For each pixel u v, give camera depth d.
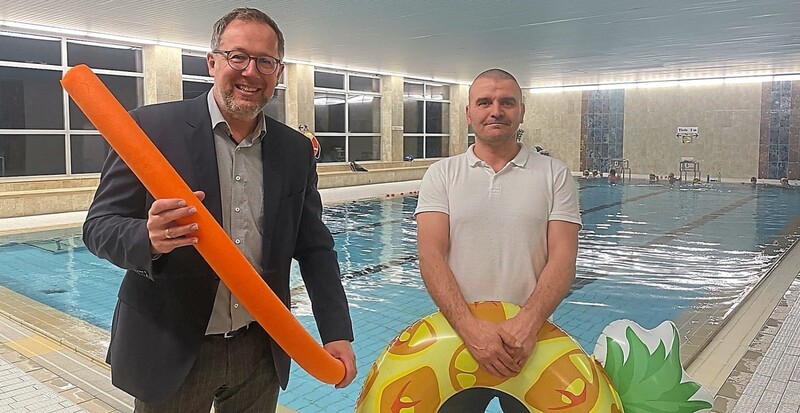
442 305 1.66
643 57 11.79
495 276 1.79
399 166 16.34
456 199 1.82
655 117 17.53
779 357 3.48
